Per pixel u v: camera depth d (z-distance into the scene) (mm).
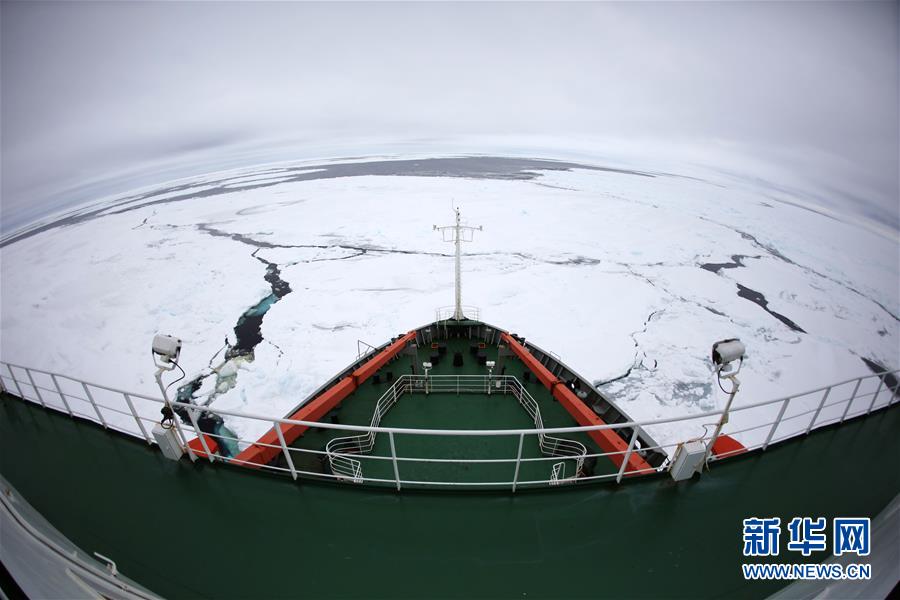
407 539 3422
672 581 3113
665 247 58500
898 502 3553
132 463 4184
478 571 3189
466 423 6781
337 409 7062
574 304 40906
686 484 3844
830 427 4477
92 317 40094
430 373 8484
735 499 3723
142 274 50875
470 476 5355
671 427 26438
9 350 35938
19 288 48656
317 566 3258
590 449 5766
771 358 32094
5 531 3006
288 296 43781
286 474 3980
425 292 44656
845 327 37406
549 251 57469
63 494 3967
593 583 3104
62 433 4598
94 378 31656
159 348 3535
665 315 38281
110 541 3514
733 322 37062
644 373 30016
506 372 8531
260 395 29062
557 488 3768
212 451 4301
